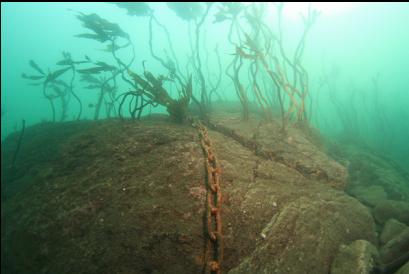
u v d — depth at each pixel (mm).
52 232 3102
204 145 3848
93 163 3918
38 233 3154
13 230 3355
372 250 2855
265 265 2576
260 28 7160
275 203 3227
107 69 7609
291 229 2926
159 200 3090
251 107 8594
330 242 2998
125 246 2734
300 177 4082
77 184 3596
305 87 6367
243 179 3559
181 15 12383
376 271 2629
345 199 3758
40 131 7051
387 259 2883
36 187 3908
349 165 6371
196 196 3111
